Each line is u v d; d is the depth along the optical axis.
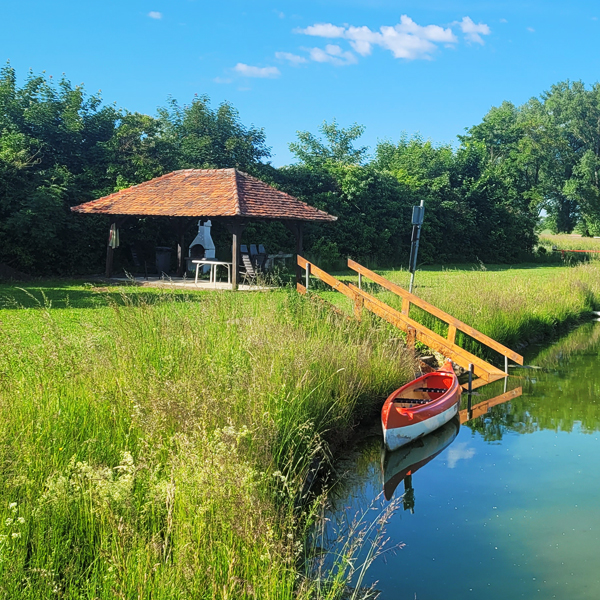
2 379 6.80
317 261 32.00
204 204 22.23
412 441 9.37
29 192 24.55
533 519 7.05
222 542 4.64
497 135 54.66
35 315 13.58
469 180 45.28
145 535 4.62
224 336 9.45
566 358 15.90
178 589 4.09
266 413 6.79
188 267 26.78
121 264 28.42
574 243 56.69
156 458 5.49
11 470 5.02
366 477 8.22
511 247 46.47
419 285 22.53
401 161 46.84
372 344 11.86
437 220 41.38
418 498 7.61
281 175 35.50
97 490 4.78
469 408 11.70
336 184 36.44
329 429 8.56
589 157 76.50
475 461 8.91
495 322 16.02
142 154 29.83
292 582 4.68
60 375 7.11
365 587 5.60
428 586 5.67
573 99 84.12
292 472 6.55
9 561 4.09
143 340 8.57
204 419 5.95
